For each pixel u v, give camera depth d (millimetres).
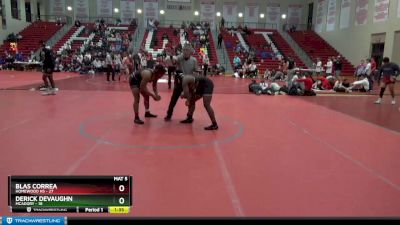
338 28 29047
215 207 3365
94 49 27375
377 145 5898
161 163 4617
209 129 6742
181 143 5668
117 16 35750
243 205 3420
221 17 36062
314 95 13758
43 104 9508
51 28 32750
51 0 35688
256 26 36375
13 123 6922
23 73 22578
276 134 6555
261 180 4098
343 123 7910
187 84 6875
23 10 33000
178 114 8398
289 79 14117
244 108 9758
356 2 26094
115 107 9258
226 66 27312
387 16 22250
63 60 26188
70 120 7348
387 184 4066
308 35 33000
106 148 5266
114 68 17797
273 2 36000
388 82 11477
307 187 3912
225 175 4230
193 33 32156
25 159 4648
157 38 31062
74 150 5125
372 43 23969
